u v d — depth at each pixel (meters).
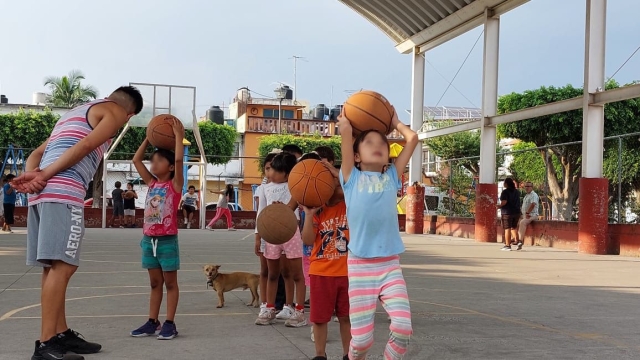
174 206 5.84
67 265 4.96
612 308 7.97
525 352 5.56
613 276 11.36
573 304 8.23
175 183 5.88
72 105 53.78
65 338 5.18
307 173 4.72
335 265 4.79
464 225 23.81
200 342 5.71
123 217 26.19
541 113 18.56
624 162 21.89
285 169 6.62
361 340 4.19
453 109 52.66
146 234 5.82
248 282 7.58
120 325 6.35
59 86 54.28
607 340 6.11
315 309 4.82
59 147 5.02
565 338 6.16
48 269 5.03
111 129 5.11
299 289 6.45
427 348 5.61
